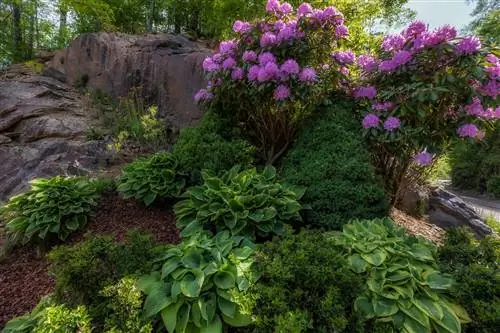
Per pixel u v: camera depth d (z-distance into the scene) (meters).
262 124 3.18
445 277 1.62
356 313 1.39
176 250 1.69
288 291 1.41
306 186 2.40
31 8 8.59
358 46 4.07
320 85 2.69
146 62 5.59
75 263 1.47
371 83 2.75
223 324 1.39
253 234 2.03
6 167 4.18
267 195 2.16
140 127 4.54
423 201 3.62
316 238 1.74
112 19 7.93
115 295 1.35
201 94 3.18
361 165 2.36
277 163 3.16
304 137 2.72
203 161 2.80
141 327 1.30
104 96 5.88
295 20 2.89
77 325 1.26
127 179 2.98
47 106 5.20
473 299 1.52
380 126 2.46
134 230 1.86
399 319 1.42
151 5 8.70
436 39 2.31
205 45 6.85
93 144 4.36
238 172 2.65
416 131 2.33
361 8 4.46
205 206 2.18
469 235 2.14
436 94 2.16
